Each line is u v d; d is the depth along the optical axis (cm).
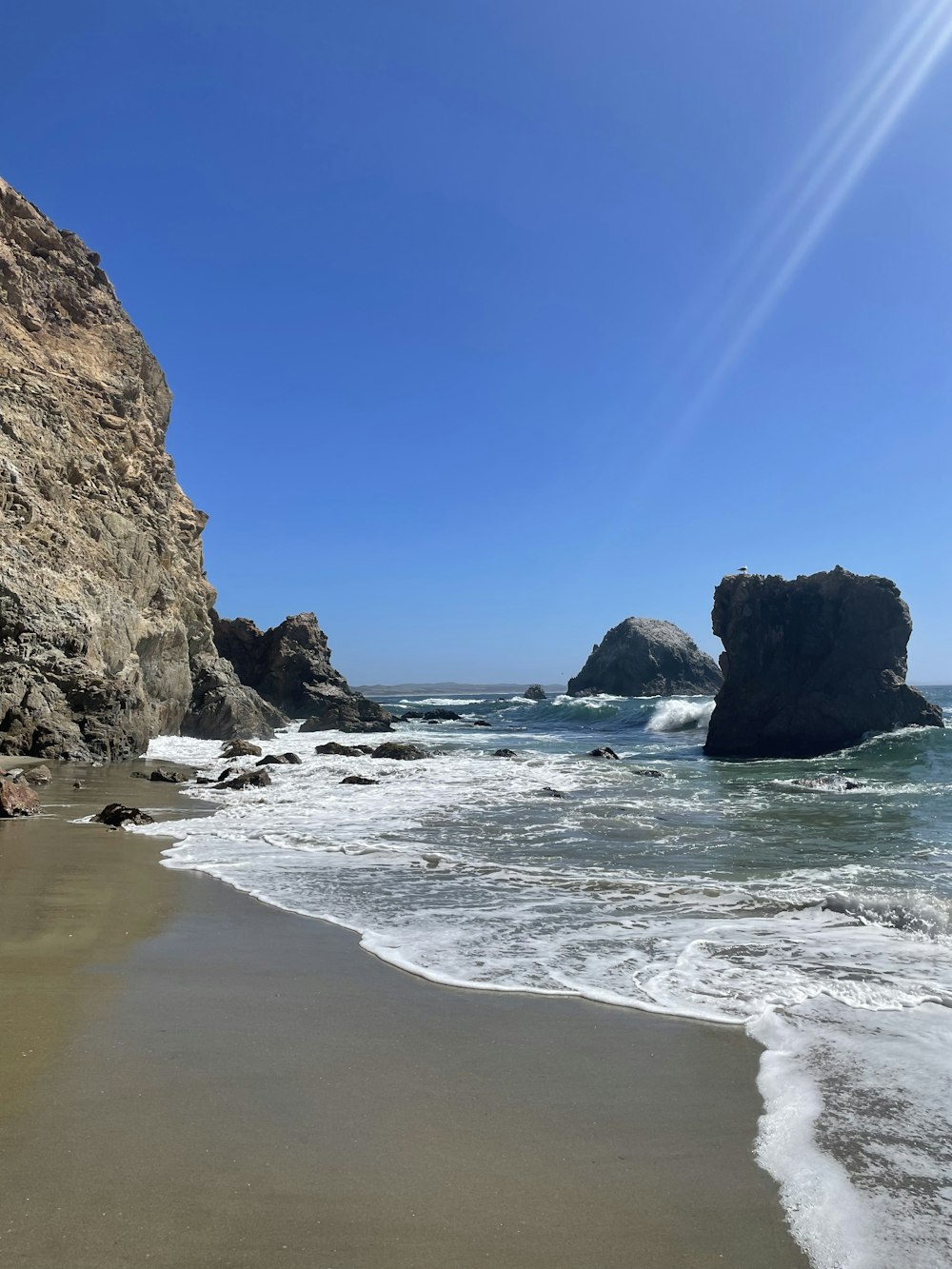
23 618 2125
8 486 2245
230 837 1206
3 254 2755
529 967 616
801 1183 328
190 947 648
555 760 2817
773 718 3014
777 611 3088
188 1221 289
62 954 618
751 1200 318
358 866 1007
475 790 1898
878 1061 453
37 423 2509
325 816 1470
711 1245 288
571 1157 348
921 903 794
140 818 1291
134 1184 312
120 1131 354
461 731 4912
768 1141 363
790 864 1057
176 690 3381
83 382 2908
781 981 591
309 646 5481
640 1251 283
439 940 689
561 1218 302
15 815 1307
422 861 1052
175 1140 348
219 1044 457
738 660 3133
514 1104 396
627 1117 386
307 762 2655
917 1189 327
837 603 2995
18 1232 278
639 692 8600
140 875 917
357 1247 279
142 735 2639
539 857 1100
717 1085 422
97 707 2261
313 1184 318
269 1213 297
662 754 3206
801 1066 445
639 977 596
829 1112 393
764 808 1612
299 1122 369
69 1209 293
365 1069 431
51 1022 480
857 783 2002
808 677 3002
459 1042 472
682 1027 503
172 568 3316
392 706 8988
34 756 2053
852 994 561
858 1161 348
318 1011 516
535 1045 470
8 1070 412
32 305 2848
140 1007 511
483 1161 341
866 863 1066
